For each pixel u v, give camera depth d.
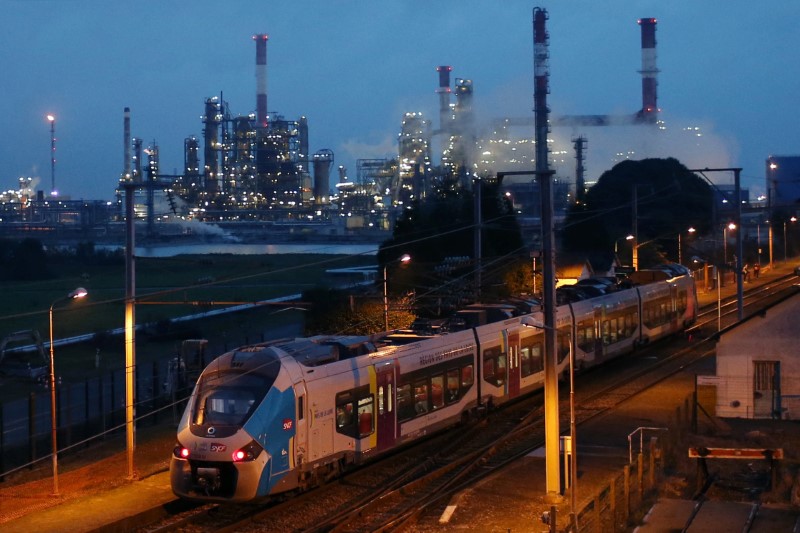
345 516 19.23
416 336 26.73
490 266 51.34
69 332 58.91
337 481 22.55
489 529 18.61
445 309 42.22
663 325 46.56
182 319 61.97
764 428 28.55
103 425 32.28
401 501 20.83
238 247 151.25
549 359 20.27
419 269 48.56
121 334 55.47
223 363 21.08
